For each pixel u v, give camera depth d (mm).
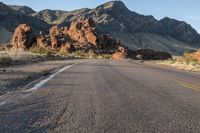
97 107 9344
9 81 15508
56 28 175250
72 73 22375
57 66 31266
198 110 9148
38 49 93500
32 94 11594
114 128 6930
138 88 14211
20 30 149750
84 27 182750
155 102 10398
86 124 7254
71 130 6703
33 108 8977
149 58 166250
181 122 7586
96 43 173500
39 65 32156
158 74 24234
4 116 7867
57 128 6840
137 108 9297
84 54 134250
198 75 25406
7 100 10148
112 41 183000
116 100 10664
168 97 11570
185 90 13859
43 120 7551
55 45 148875
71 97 11141
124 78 19328
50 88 13500
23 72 21125
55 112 8516
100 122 7469
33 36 150250
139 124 7332
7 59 30609
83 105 9633
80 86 14500
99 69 28766
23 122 7285
